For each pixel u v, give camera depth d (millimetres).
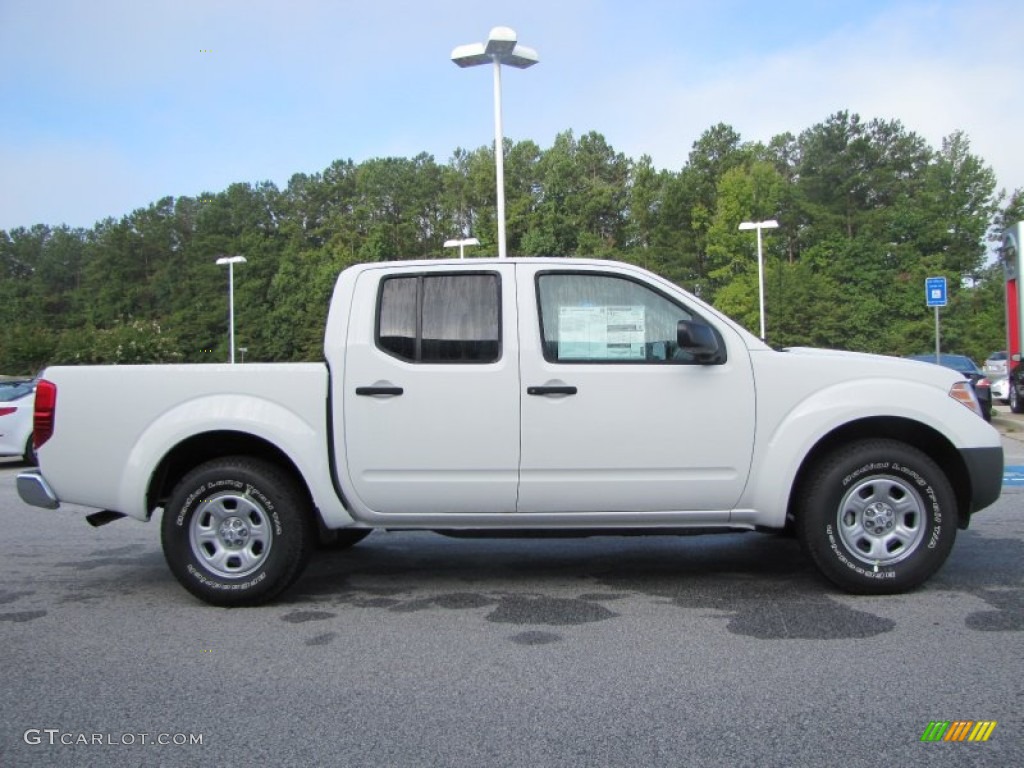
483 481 5051
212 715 3627
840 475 4988
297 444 5070
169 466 5324
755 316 52781
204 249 95875
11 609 5297
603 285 5156
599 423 5004
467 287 5160
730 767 3078
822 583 5520
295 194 110125
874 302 53938
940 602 4996
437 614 5047
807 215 61688
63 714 3662
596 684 3873
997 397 22734
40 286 112688
